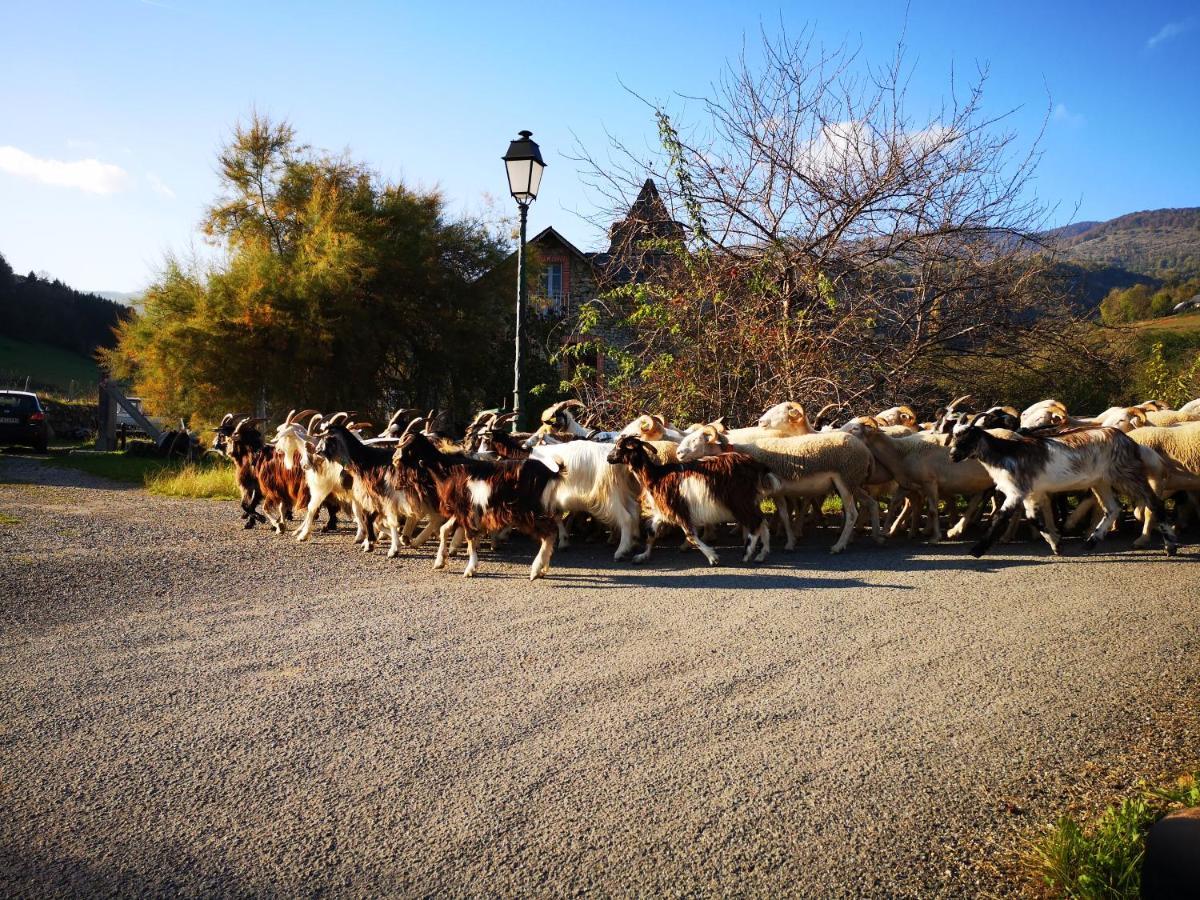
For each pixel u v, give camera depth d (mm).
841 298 16250
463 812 4285
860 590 8250
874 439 10914
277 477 11758
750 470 9547
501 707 5496
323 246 21250
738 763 4754
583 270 28312
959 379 17266
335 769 4703
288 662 6316
